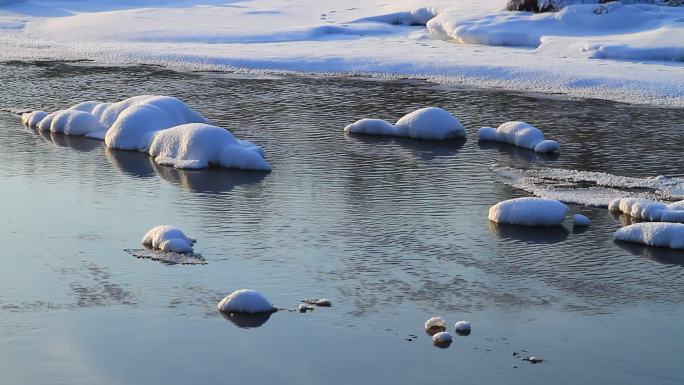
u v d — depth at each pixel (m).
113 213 20.66
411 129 27.55
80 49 41.44
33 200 21.52
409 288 16.92
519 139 26.59
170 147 24.78
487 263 18.03
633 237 19.02
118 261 17.97
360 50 40.38
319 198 21.78
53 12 52.50
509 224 20.06
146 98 28.09
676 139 27.09
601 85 33.72
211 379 13.85
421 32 45.75
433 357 14.52
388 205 21.31
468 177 23.56
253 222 20.12
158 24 47.03
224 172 23.81
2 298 16.38
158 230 18.88
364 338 15.09
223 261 18.02
